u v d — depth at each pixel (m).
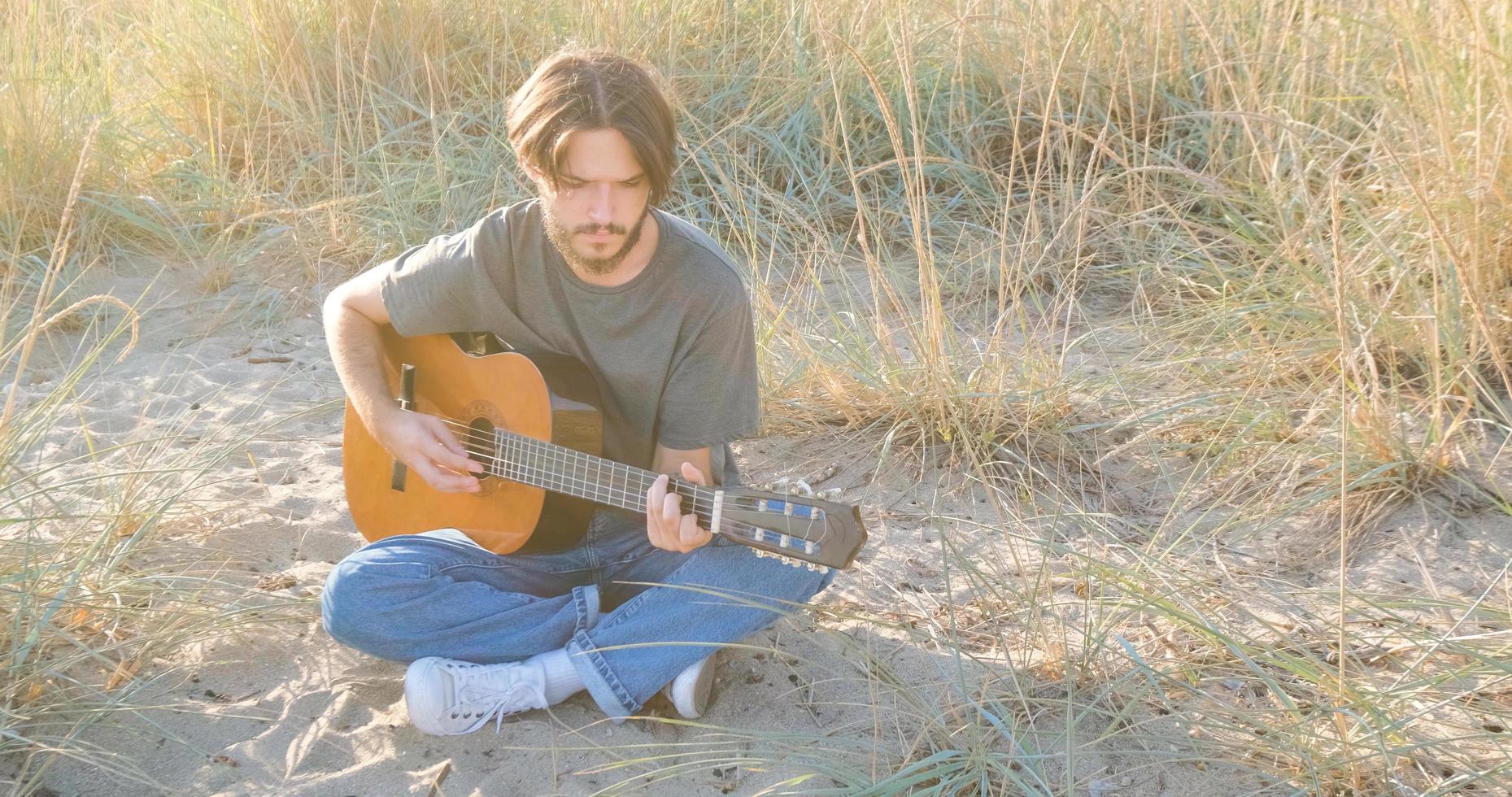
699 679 2.41
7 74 4.75
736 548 2.44
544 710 2.46
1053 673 2.51
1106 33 4.80
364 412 2.59
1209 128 4.54
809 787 2.26
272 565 2.95
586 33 5.27
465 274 2.42
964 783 2.21
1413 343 3.44
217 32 5.52
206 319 4.35
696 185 4.95
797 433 3.58
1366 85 4.16
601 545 2.60
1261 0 4.65
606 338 2.38
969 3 4.85
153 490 3.12
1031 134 4.88
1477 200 3.33
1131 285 4.31
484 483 2.57
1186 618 2.44
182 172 5.00
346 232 4.76
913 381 3.55
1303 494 3.12
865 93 5.06
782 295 4.31
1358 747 2.23
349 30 5.34
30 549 2.59
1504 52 3.64
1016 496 3.21
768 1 5.57
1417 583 2.79
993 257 4.44
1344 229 3.84
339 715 2.44
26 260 4.43
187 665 2.57
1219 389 3.55
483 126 5.18
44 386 3.78
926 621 2.74
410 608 2.37
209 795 2.23
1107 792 2.24
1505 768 2.11
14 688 2.31
